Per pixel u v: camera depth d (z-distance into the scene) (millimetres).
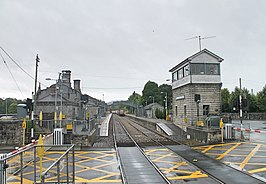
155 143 24766
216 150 20281
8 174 9352
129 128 42344
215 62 34938
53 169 8641
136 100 134000
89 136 23312
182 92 37344
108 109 175875
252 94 64812
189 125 33594
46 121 34312
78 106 55469
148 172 13945
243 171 13836
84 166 15578
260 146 21688
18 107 23031
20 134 24391
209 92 34594
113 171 14359
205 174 13383
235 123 44500
